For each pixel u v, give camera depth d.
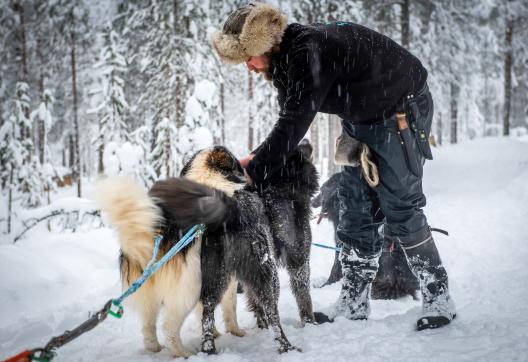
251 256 3.01
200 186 2.84
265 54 3.04
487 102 38.78
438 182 14.73
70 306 4.45
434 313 3.07
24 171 15.66
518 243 6.09
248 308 3.74
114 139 15.41
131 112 16.28
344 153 3.35
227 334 3.46
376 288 4.72
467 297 3.96
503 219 7.75
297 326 3.56
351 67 2.91
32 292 4.77
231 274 2.99
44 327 3.81
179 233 2.74
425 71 3.22
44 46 20.50
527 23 21.78
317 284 5.25
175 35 12.97
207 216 2.77
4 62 20.48
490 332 2.79
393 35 18.14
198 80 12.97
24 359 1.90
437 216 8.79
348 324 3.23
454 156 18.80
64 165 29.23
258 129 21.22
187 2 13.00
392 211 3.20
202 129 11.16
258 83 20.47
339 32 2.96
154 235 2.68
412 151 3.05
